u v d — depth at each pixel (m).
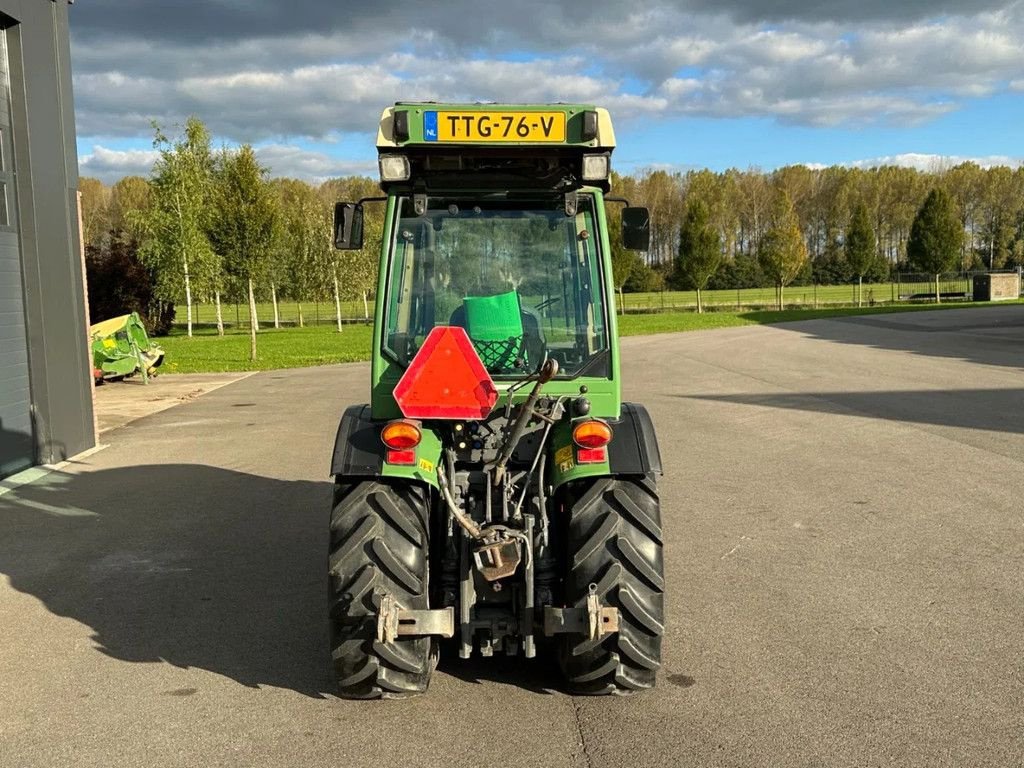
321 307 75.31
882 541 6.71
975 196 86.75
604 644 4.08
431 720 4.07
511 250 4.54
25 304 10.61
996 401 13.62
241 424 13.84
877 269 75.62
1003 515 7.32
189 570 6.54
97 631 5.34
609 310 4.45
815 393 15.32
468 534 4.04
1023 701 4.08
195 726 4.07
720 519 7.45
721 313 51.47
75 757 3.80
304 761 3.72
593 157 4.33
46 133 10.88
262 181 27.31
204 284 43.59
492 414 4.35
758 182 95.06
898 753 3.64
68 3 11.48
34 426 10.72
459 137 4.27
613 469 4.09
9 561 6.85
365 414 4.60
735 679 4.40
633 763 3.62
